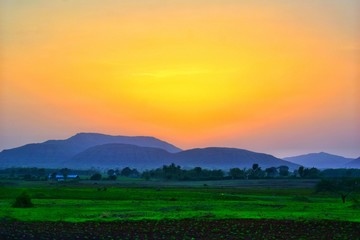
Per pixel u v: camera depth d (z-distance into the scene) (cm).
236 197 10888
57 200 9212
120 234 4438
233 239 4150
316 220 5544
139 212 6644
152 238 4191
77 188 14762
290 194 13100
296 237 4269
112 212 6638
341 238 4219
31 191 11306
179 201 9375
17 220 5559
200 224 5175
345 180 13888
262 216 6053
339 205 8381
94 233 4497
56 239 4116
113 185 18725
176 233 4503
